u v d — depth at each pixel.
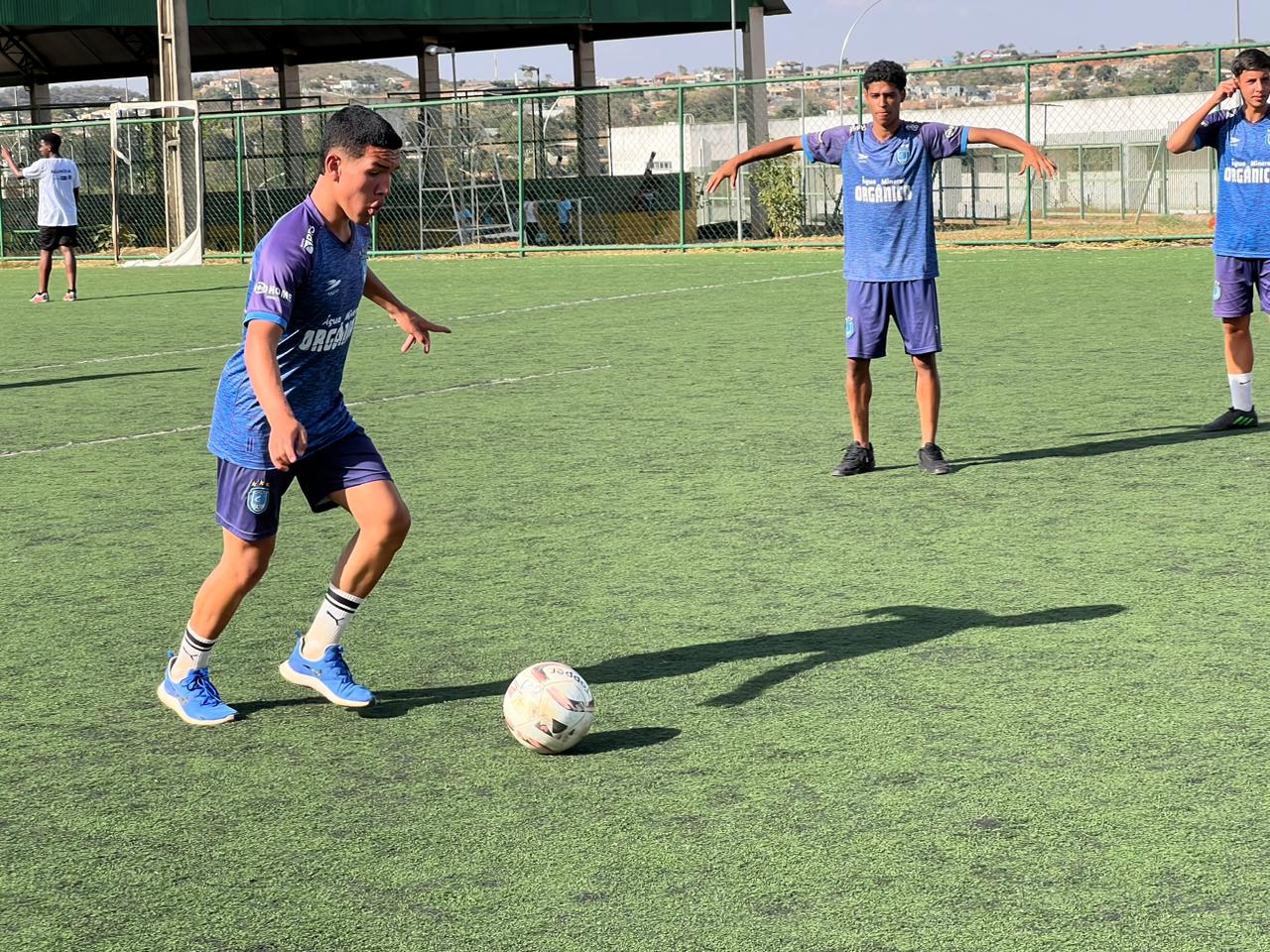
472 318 16.11
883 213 7.22
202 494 7.55
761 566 5.80
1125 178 31.58
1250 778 3.62
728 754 3.91
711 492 7.19
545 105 33.44
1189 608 5.05
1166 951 2.83
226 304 19.22
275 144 35.25
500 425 9.25
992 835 3.36
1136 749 3.83
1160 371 10.57
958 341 12.60
